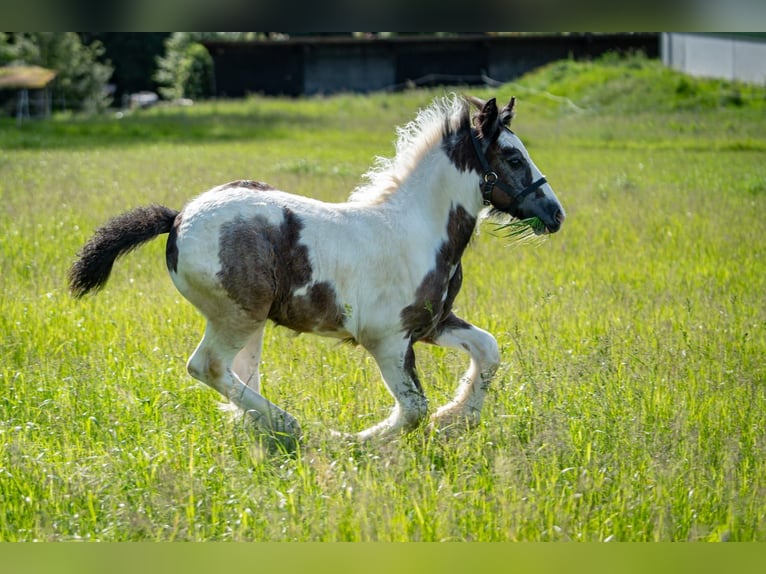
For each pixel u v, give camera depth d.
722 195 26.75
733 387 11.97
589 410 10.90
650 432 10.44
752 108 53.50
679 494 9.26
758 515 8.97
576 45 75.44
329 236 10.27
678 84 57.50
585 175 31.38
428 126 10.91
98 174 29.44
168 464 9.44
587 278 17.98
